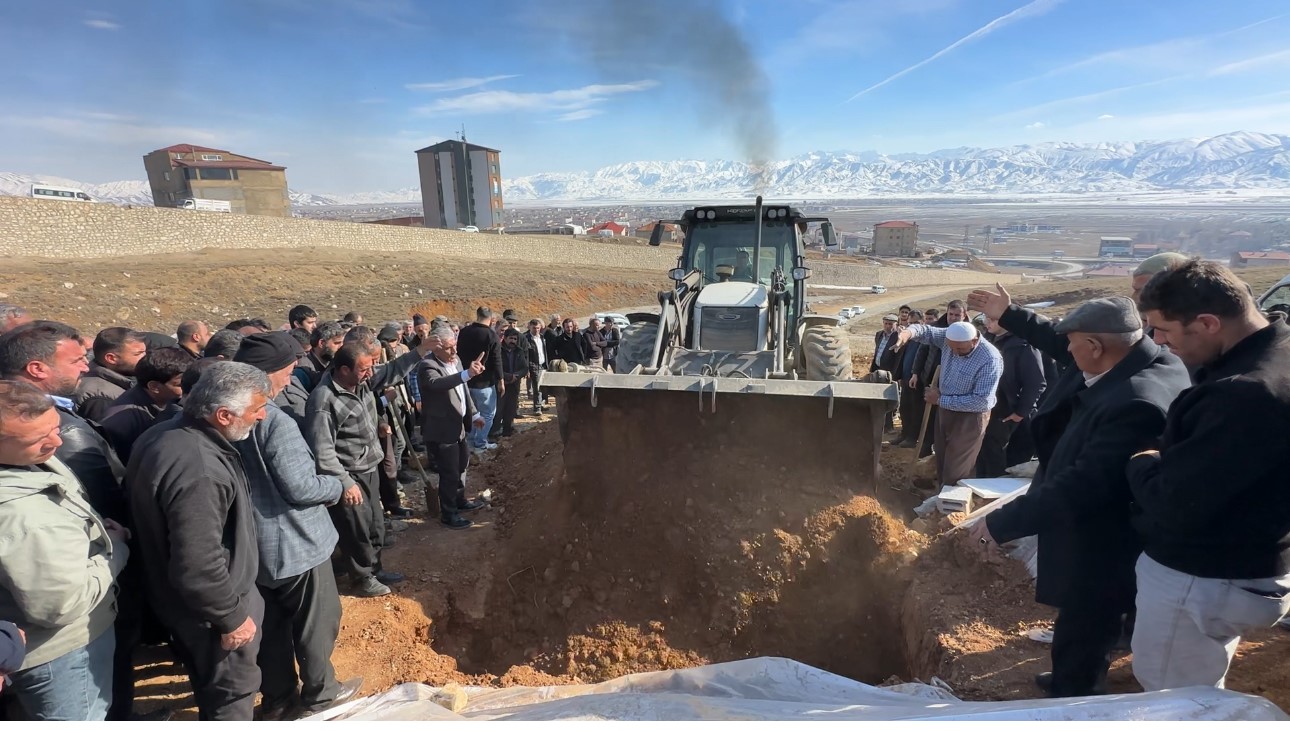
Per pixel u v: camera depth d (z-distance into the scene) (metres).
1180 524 2.15
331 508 4.23
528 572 4.79
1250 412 1.96
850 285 61.91
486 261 40.09
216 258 28.52
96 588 2.35
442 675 3.74
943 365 5.40
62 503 2.29
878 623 4.32
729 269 6.70
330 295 25.58
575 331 10.20
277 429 3.04
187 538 2.46
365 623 4.12
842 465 4.95
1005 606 3.77
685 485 4.90
